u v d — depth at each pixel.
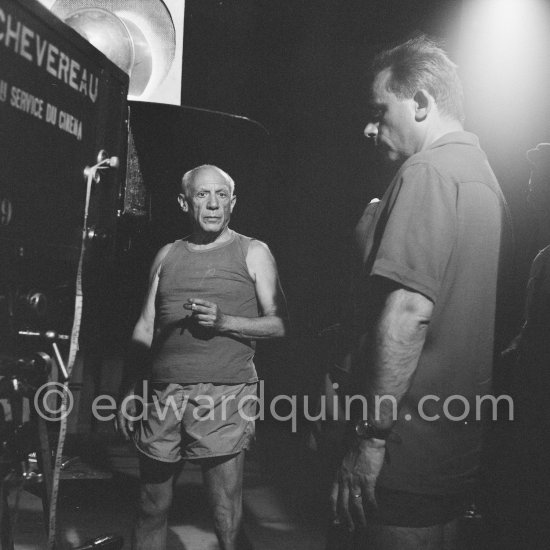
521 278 4.09
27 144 1.60
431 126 1.88
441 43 2.03
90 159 1.92
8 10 1.49
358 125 6.09
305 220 6.34
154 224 3.57
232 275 2.71
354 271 1.98
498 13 4.64
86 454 4.05
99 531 3.40
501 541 2.66
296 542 3.41
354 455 1.78
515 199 4.59
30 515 3.47
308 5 6.11
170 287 2.71
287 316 2.76
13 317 1.66
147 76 3.46
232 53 6.16
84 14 3.01
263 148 3.92
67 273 1.88
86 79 1.86
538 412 2.75
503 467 2.76
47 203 1.72
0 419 1.71
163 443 2.62
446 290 1.76
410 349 1.70
